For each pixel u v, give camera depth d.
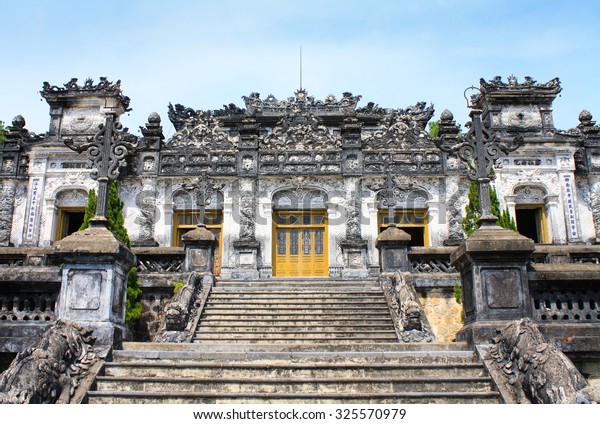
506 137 24.61
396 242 17.19
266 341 13.23
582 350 9.23
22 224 24.45
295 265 23.67
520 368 7.66
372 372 8.46
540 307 9.73
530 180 24.23
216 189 23.81
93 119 25.45
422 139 24.53
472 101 25.89
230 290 16.75
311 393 7.71
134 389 7.98
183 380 8.01
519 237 9.43
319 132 24.69
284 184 24.03
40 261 17.81
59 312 9.10
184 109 30.22
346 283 18.17
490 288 9.32
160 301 16.28
